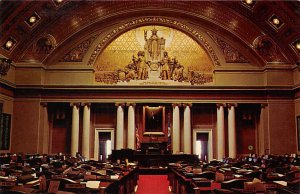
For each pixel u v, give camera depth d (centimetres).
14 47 2636
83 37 2866
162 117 2914
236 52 2880
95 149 2892
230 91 2823
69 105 2914
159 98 2817
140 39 2923
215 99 2823
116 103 2808
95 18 2803
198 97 2827
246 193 748
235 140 2805
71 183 879
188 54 2911
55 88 2778
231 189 795
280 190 841
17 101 2759
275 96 2808
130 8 2836
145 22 2917
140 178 2328
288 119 2786
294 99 2795
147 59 2895
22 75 2756
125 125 2869
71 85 2780
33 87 2747
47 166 1537
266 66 2798
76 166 1631
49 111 2891
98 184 937
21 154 2462
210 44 2888
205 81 2877
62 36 2764
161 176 2450
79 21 2755
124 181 1298
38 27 2617
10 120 2697
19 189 793
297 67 2708
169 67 2883
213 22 2825
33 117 2744
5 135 2612
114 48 2911
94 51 2867
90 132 2911
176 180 1489
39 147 2734
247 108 2933
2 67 2433
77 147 2764
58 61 2858
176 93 2823
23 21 2433
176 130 2798
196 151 2950
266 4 2423
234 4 2584
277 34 2675
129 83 2856
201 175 1185
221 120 2808
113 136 2909
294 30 2505
